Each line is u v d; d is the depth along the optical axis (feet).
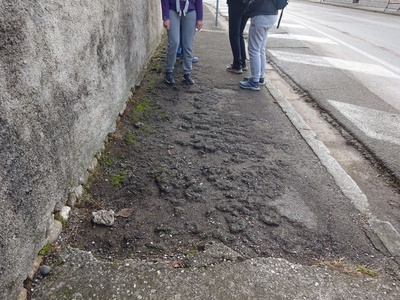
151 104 13.51
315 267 6.47
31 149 5.42
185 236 7.11
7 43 4.65
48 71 5.94
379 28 38.93
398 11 61.72
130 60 12.91
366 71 20.42
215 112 13.30
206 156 10.15
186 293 5.76
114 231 7.16
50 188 6.26
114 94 10.68
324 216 7.91
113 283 5.87
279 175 9.37
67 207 7.28
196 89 15.52
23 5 5.02
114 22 10.20
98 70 8.85
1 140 4.57
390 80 18.85
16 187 5.01
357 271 6.43
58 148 6.53
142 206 7.93
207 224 7.45
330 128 12.96
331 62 22.13
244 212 7.86
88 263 6.25
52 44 6.05
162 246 6.81
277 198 8.41
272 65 21.20
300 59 22.57
